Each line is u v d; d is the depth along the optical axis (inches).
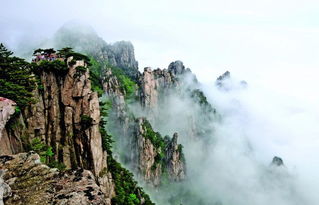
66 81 2456.9
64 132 2431.1
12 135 1747.0
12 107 1326.3
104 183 2422.5
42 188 725.3
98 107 2491.4
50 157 2244.1
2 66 1813.5
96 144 2417.6
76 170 807.1
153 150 5556.1
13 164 842.8
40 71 2397.9
